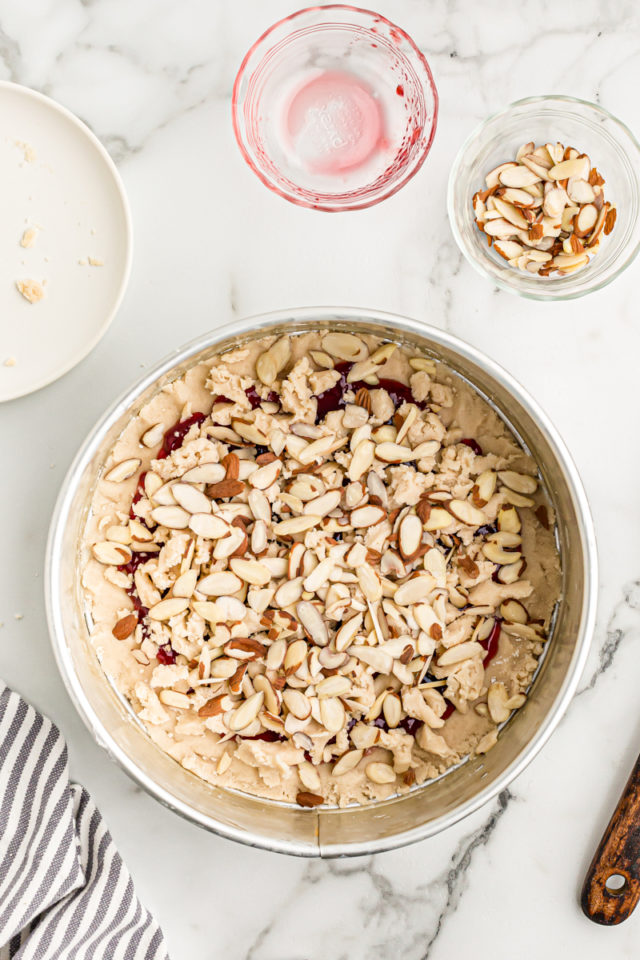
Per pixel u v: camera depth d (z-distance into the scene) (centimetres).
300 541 74
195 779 73
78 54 74
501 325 76
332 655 73
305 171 75
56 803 73
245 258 75
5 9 74
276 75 75
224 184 75
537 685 73
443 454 73
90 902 73
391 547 74
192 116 75
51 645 73
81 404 75
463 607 74
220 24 74
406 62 75
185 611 73
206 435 73
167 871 76
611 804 77
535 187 74
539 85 75
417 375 73
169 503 73
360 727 73
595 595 69
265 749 73
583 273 76
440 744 73
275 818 72
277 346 72
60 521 68
